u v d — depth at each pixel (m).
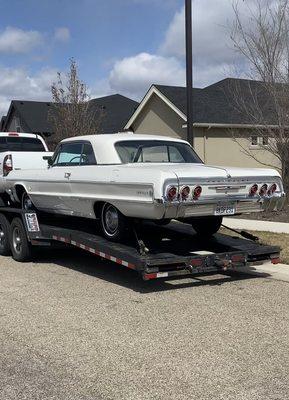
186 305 6.78
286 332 5.72
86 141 8.68
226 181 7.29
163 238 8.83
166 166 7.64
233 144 23.70
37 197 9.88
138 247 7.47
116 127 34.50
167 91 24.14
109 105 39.56
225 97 24.14
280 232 11.40
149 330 5.83
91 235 8.45
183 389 4.36
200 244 8.31
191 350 5.22
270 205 7.85
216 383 4.47
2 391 4.39
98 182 7.93
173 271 7.07
